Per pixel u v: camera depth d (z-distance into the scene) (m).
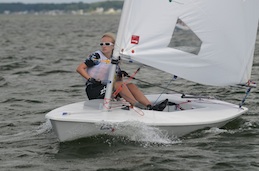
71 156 24.92
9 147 27.06
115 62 26.69
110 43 27.75
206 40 27.73
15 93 44.25
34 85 48.62
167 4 26.83
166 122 26.33
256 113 33.91
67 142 26.33
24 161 24.69
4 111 36.69
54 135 29.08
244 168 23.34
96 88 27.77
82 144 26.20
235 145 26.53
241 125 30.33
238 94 41.06
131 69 58.06
